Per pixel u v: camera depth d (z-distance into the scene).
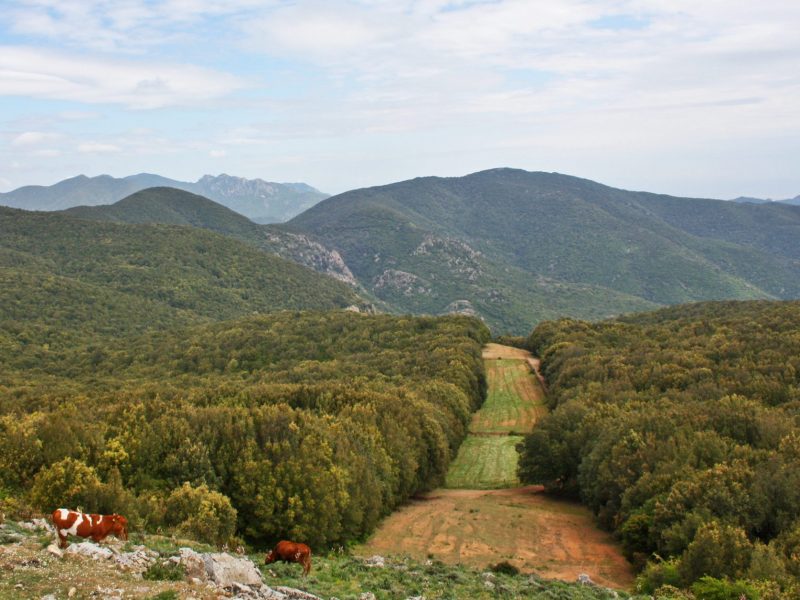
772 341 93.00
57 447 39.41
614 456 53.00
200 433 47.12
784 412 60.22
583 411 70.56
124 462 42.06
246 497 41.41
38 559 16.36
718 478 39.84
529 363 137.38
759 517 36.81
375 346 131.50
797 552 31.34
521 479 68.75
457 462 82.25
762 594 26.75
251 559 24.42
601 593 28.67
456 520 54.06
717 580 28.38
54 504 31.31
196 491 36.44
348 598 19.61
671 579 32.66
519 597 25.31
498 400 113.06
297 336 138.50
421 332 141.75
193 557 18.31
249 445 45.12
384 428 60.66
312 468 42.78
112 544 19.27
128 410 54.97
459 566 32.56
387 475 54.19
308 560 23.36
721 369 82.81
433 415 74.12
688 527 36.28
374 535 49.66
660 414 58.69
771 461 41.50
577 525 53.38
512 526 52.44
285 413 52.75
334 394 74.06
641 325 148.75
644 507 43.97
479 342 152.62
